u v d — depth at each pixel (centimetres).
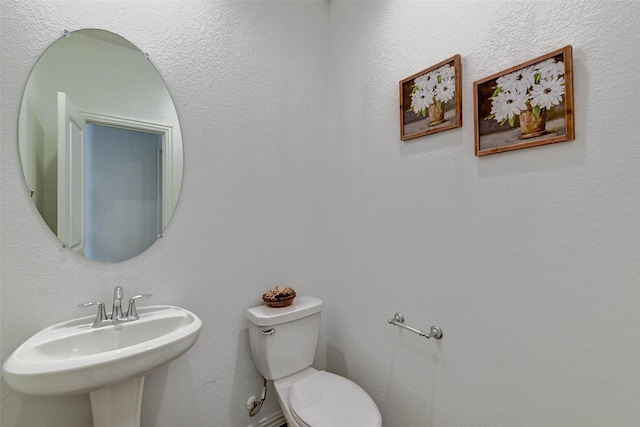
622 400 91
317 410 133
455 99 129
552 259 104
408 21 150
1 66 105
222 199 154
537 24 108
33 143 111
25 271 109
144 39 133
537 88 106
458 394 130
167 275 138
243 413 160
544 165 106
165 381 137
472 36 126
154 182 136
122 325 116
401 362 153
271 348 149
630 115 90
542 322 107
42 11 112
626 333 90
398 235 154
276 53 173
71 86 118
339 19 190
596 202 95
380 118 164
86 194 121
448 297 134
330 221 195
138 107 132
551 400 105
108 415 107
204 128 148
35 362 85
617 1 92
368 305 170
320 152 193
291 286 180
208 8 150
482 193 122
